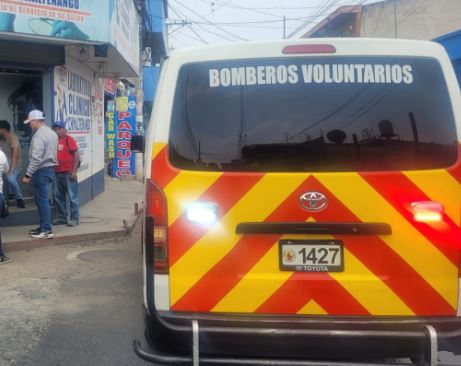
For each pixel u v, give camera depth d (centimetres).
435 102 296
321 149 296
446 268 291
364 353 284
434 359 268
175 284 295
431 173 292
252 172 296
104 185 1463
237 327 285
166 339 290
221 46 304
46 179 766
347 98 298
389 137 295
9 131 915
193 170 298
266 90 301
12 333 456
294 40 301
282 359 287
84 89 1168
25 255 729
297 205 293
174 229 296
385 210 292
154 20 2081
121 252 757
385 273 291
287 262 294
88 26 848
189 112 303
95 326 475
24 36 797
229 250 294
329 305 291
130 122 1752
